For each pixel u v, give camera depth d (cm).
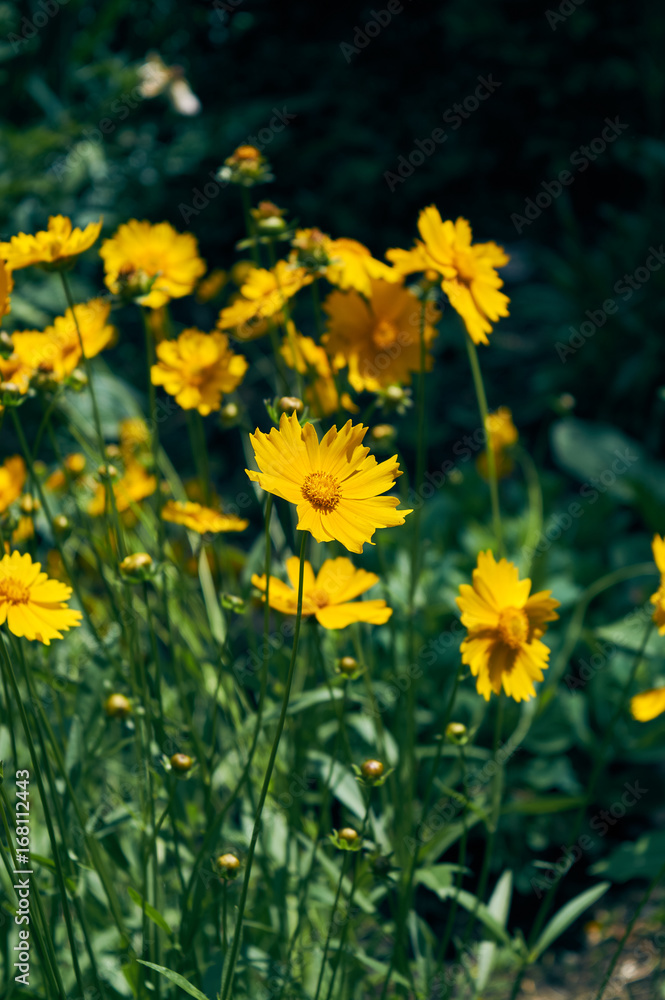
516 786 137
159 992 101
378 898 110
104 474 104
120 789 114
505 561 100
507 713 135
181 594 112
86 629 119
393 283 109
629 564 168
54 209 221
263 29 315
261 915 110
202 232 290
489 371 260
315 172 308
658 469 199
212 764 104
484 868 109
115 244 112
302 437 91
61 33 250
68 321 106
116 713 103
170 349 110
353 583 102
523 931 129
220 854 107
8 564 96
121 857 105
